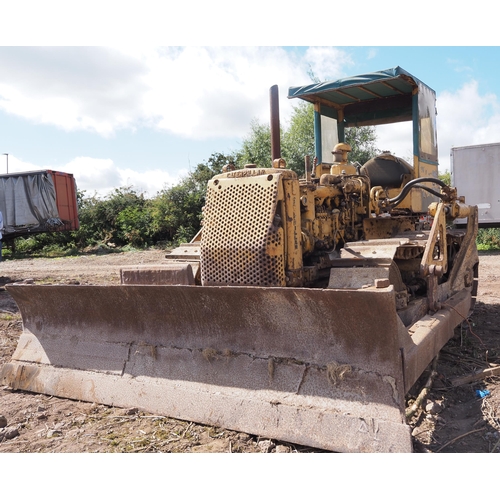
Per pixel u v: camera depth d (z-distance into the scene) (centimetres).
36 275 1270
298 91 616
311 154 2006
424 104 600
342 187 473
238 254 375
